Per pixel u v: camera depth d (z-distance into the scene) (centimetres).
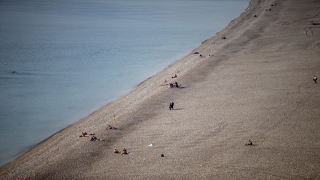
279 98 5431
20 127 5084
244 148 4028
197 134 4422
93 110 5634
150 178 3534
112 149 4156
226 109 5141
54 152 4203
